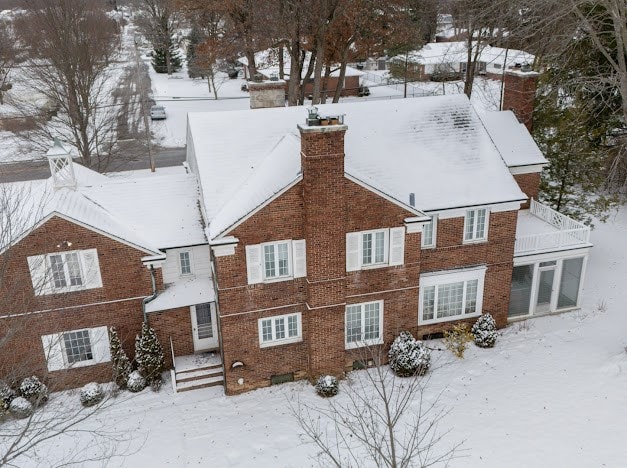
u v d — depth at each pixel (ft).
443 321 85.05
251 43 152.87
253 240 70.74
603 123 114.93
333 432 67.77
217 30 195.21
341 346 77.05
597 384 73.26
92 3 162.09
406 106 89.15
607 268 106.52
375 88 244.01
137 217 79.87
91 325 76.33
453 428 67.41
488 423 67.97
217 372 78.69
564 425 66.90
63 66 126.00
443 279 82.48
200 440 67.92
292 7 135.33
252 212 69.15
